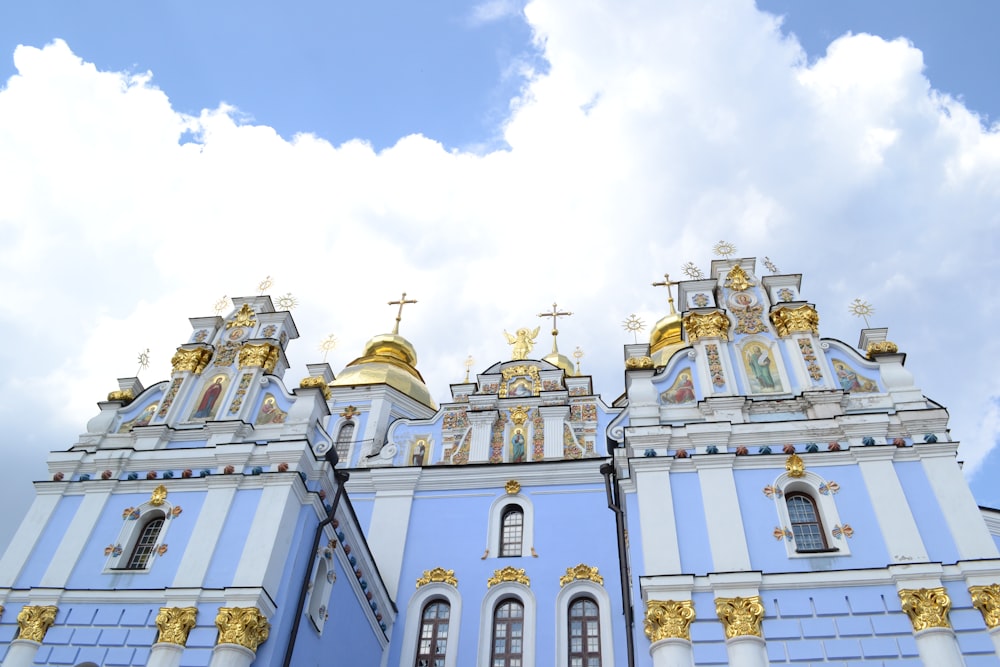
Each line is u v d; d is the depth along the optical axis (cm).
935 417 2011
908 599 1716
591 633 2445
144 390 2453
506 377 3231
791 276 2462
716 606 1762
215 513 1995
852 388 2173
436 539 2719
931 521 1850
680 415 2167
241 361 2459
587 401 3053
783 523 1897
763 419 2119
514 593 2552
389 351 3975
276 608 1850
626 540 2162
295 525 1998
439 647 2481
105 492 2123
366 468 2931
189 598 1828
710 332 2336
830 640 1703
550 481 2800
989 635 1661
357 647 2252
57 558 1991
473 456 2947
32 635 1844
